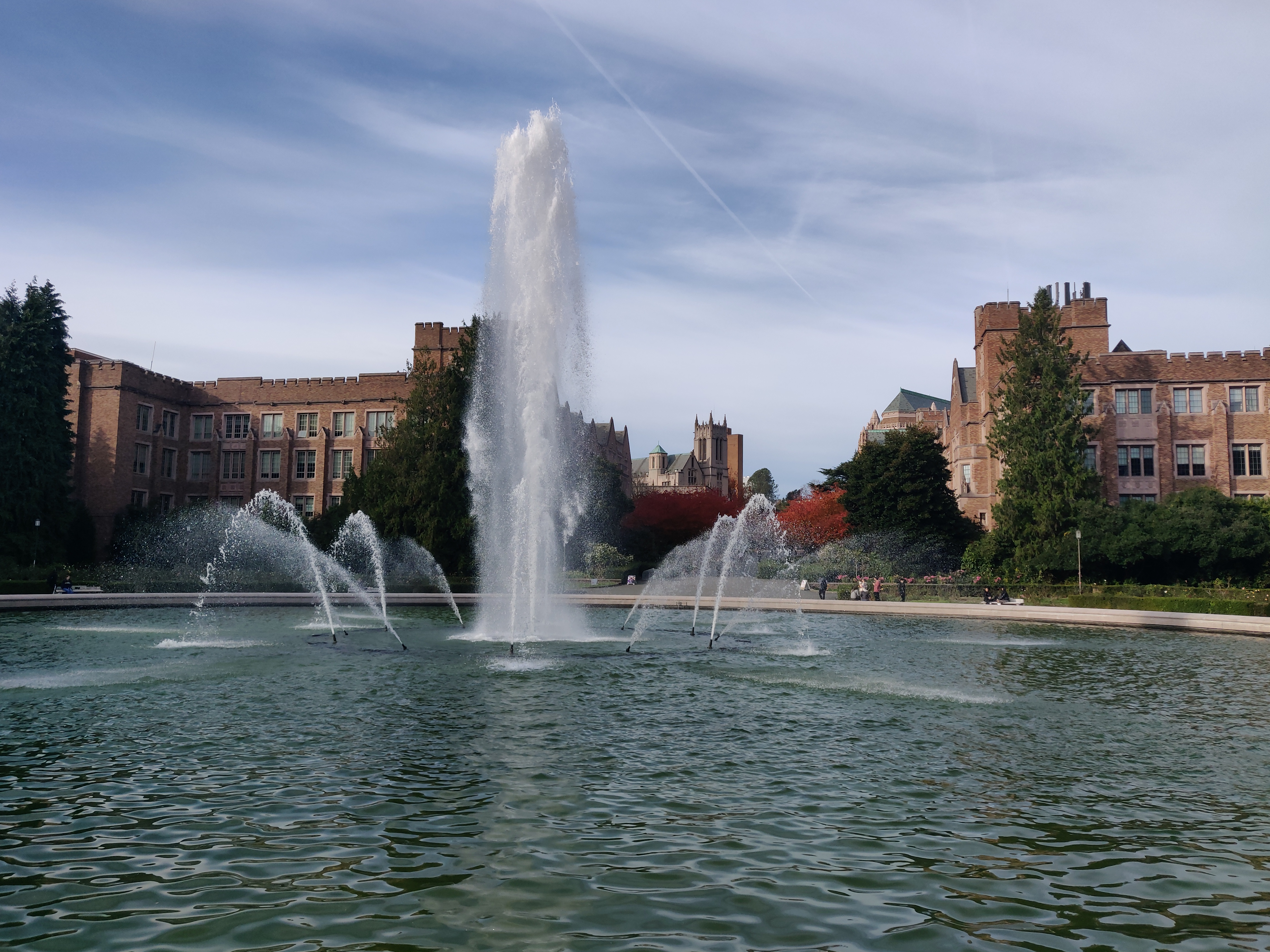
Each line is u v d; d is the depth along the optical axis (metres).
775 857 8.55
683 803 10.31
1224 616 33.94
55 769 11.55
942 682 20.11
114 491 66.19
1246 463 59.50
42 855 8.38
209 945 6.49
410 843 8.82
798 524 78.50
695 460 179.75
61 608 37.41
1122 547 48.91
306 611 38.28
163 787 10.76
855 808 10.24
